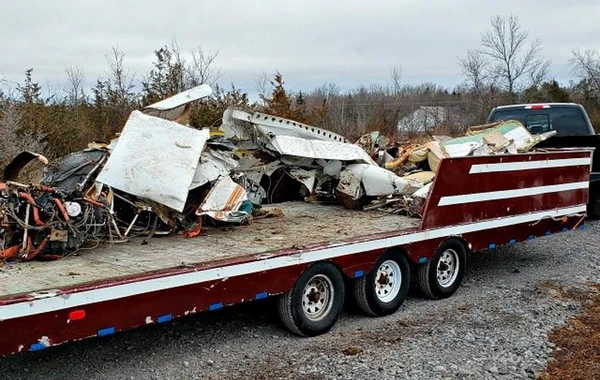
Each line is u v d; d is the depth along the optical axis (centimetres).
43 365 551
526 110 1248
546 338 631
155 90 1738
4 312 415
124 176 618
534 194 878
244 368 550
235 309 716
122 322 478
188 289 519
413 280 768
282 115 1689
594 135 1191
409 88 3941
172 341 614
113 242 629
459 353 588
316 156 840
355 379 528
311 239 665
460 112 3400
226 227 735
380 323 680
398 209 846
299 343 612
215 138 743
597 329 661
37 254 548
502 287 831
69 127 1463
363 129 2230
